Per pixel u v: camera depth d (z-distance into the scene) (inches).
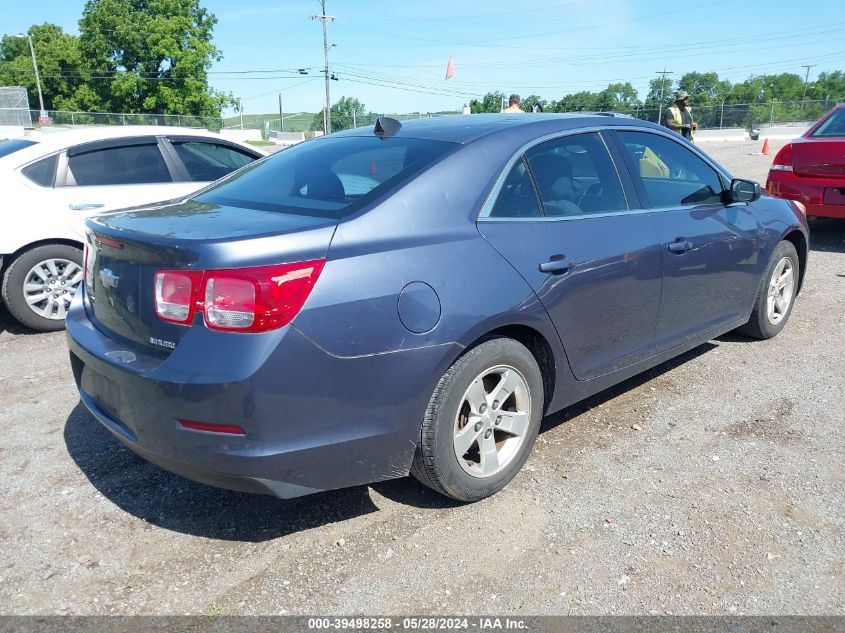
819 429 148.5
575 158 139.4
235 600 100.3
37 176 223.6
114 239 108.3
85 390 122.3
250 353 95.6
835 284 263.1
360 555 109.9
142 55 2549.2
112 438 150.5
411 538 113.9
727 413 156.9
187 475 105.1
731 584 102.0
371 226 107.2
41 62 2923.2
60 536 116.0
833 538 112.0
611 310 137.6
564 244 127.8
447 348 108.7
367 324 102.1
